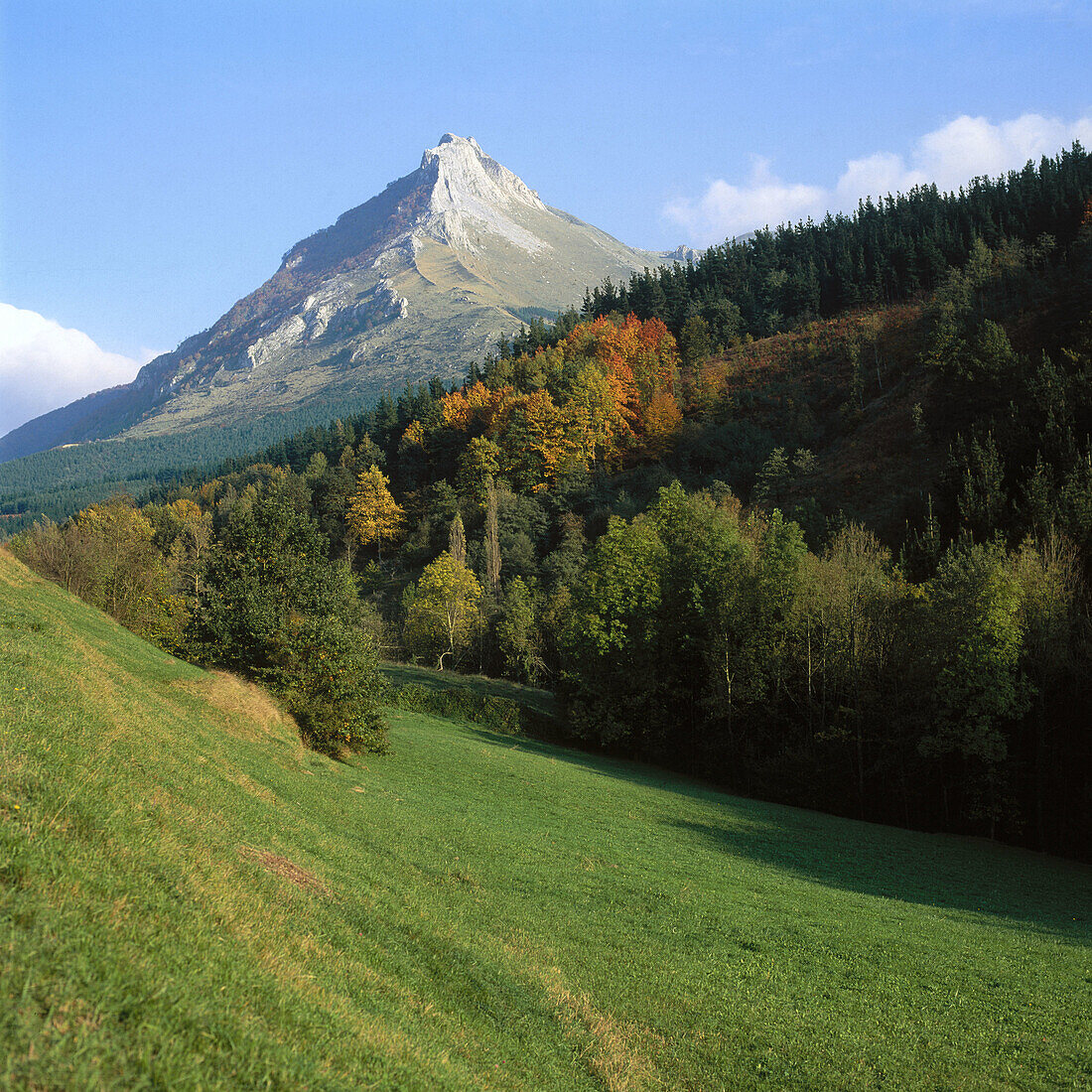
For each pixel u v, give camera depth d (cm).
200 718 2694
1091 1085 1346
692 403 14800
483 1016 1194
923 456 10306
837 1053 1392
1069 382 8900
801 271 18488
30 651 1925
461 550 10275
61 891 802
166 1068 620
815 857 3638
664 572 6562
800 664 5788
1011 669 4866
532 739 6481
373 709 3825
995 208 17438
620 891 2391
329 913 1295
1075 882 3803
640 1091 1156
